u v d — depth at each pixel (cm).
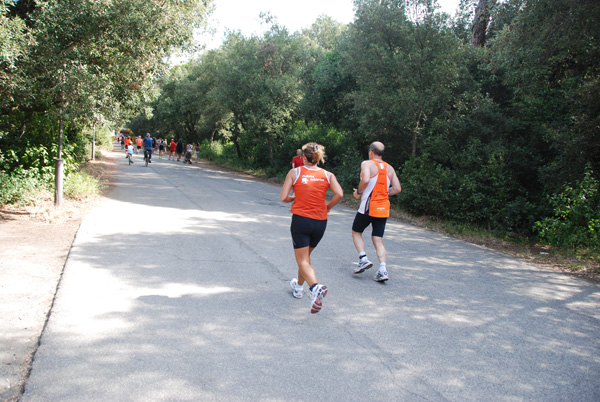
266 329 403
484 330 427
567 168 1013
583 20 884
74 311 421
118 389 295
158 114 4919
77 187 1095
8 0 779
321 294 417
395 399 300
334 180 455
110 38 921
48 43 857
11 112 1026
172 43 1056
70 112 894
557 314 479
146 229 809
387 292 529
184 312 432
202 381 310
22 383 301
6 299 448
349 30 1551
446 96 1327
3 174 938
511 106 1449
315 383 315
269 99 2383
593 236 797
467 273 640
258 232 840
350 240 827
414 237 920
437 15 1333
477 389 318
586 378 341
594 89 949
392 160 1566
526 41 990
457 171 1242
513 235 1128
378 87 1423
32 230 757
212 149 3925
